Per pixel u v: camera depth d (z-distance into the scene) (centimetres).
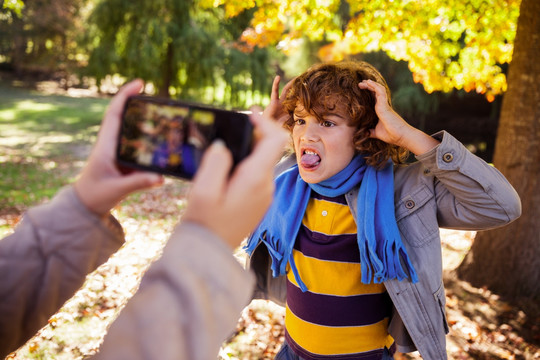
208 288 50
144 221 639
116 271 425
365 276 162
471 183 146
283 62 1852
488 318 386
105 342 47
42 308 73
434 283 162
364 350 175
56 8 2633
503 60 493
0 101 2325
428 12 481
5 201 737
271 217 186
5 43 3039
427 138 154
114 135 72
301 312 180
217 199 54
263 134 64
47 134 1565
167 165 71
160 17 1496
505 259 421
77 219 71
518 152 406
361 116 164
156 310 47
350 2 486
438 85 528
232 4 463
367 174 169
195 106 70
